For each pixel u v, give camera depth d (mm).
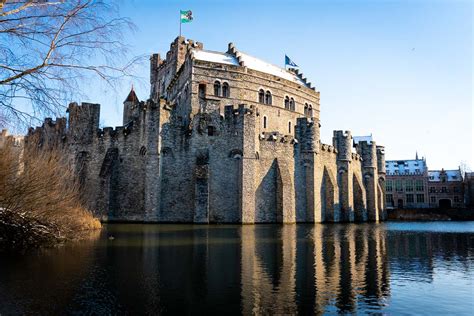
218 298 12641
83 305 11719
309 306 11969
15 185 22688
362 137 79062
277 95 67688
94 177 52688
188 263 18516
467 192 125125
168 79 78875
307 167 56969
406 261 20641
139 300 12289
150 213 46781
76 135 53375
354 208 67375
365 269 18047
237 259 19859
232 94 61469
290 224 50812
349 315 11211
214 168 49438
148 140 48031
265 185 52000
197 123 49906
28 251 21953
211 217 48312
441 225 60000
